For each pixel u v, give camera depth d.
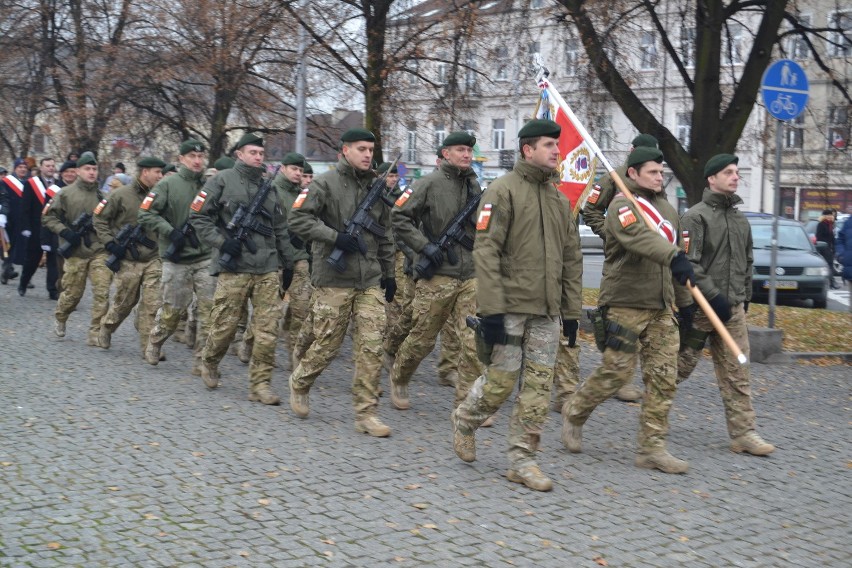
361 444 6.71
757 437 6.75
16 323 12.34
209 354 8.36
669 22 14.95
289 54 21.47
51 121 27.03
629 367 6.34
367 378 7.05
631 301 6.23
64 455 6.25
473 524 5.14
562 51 15.25
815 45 15.82
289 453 6.43
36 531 4.86
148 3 23.33
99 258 10.71
